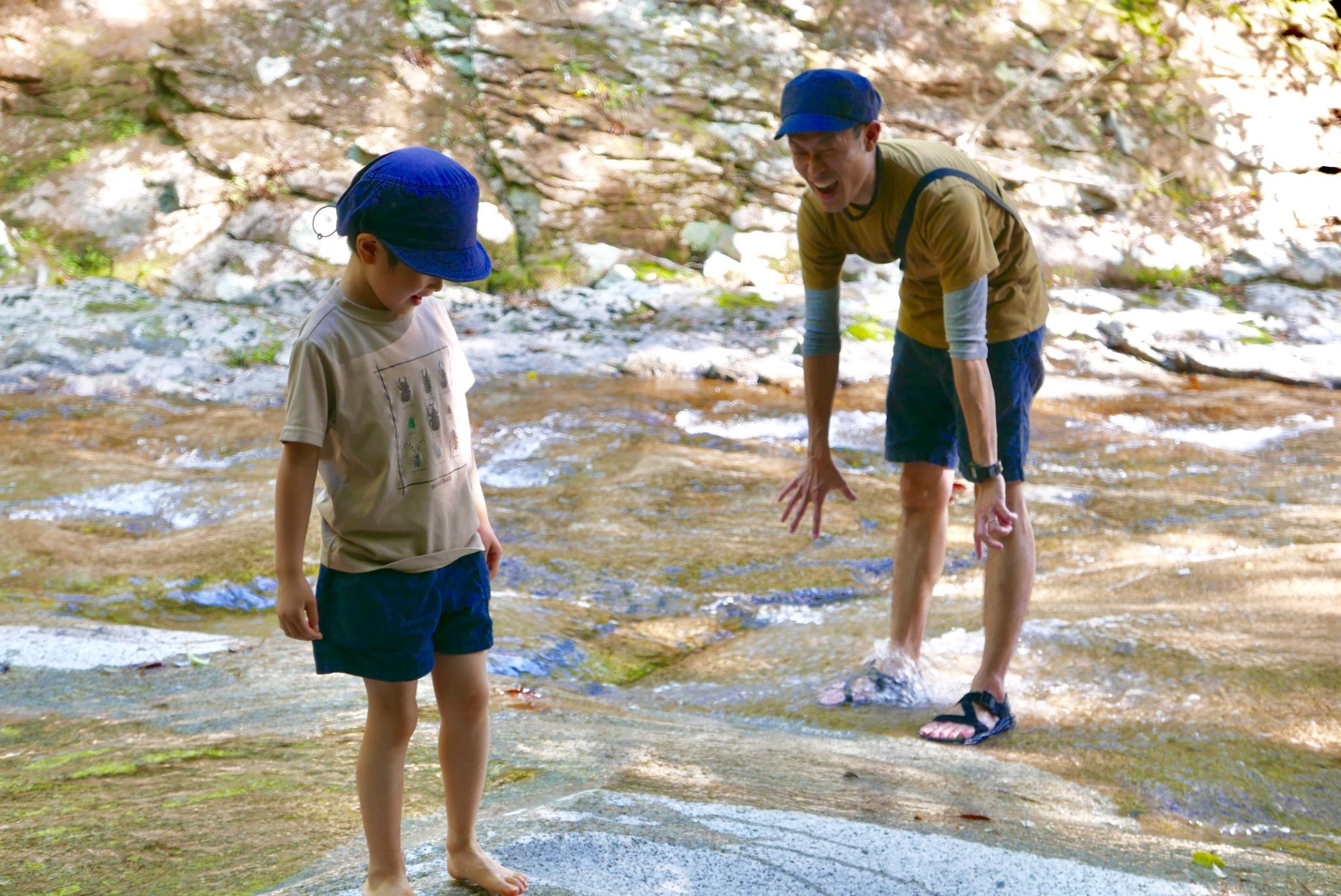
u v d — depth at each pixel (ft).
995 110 46.14
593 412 30.50
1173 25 49.26
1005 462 13.66
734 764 11.21
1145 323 38.73
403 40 44.86
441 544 8.10
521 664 15.83
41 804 9.66
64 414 29.12
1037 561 20.43
